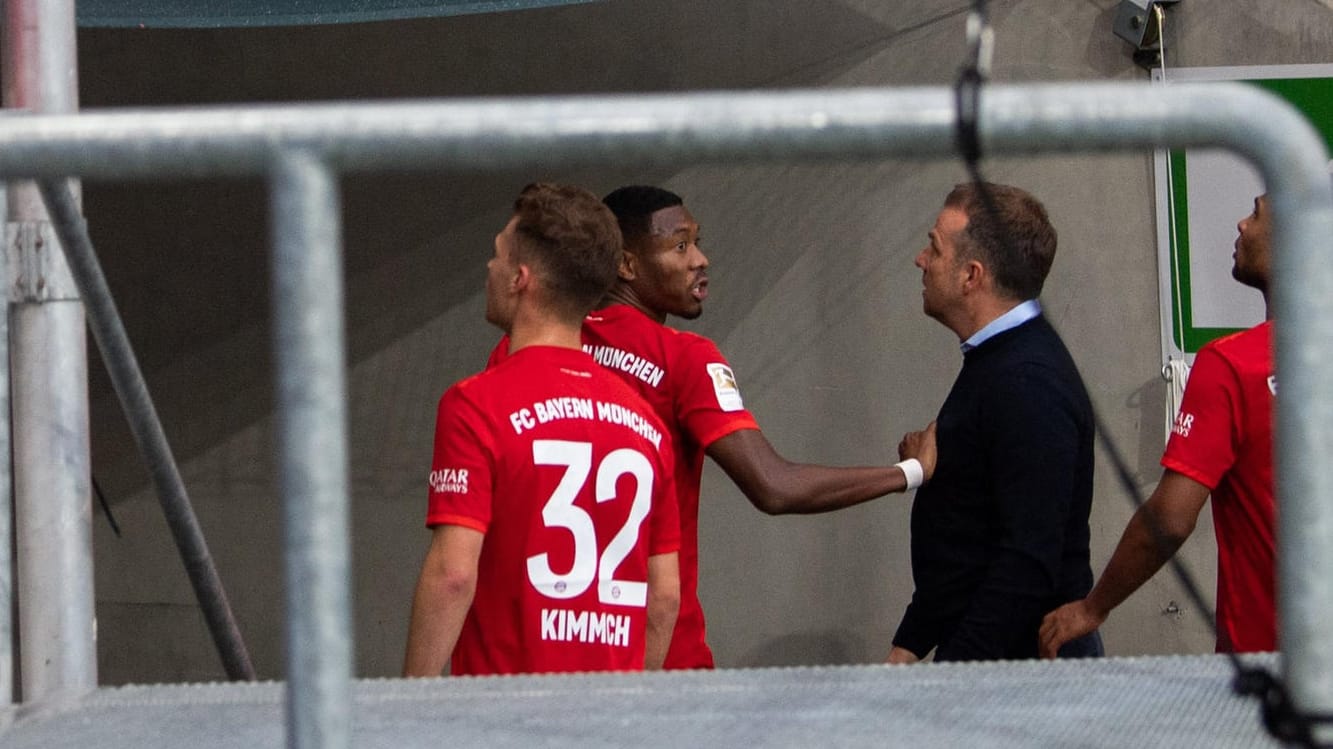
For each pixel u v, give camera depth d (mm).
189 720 3195
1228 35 12742
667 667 9320
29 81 4766
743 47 13438
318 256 2094
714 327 13727
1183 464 8328
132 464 14492
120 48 14016
